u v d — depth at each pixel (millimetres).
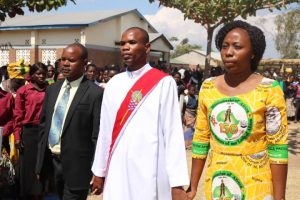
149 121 2881
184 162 2904
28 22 20500
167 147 2918
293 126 14461
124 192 2889
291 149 9562
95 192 3152
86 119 3908
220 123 2492
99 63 20047
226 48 2506
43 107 4148
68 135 3893
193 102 9000
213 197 2535
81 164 3904
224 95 2508
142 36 2986
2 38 20641
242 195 2441
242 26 2504
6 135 4965
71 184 3883
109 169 2949
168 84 2943
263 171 2445
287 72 24406
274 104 2398
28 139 4945
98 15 20531
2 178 4988
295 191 6020
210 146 2621
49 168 4090
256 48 2477
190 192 2732
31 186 5027
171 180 2867
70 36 19344
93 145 3928
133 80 2982
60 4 5383
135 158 2859
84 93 3928
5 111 4980
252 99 2418
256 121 2410
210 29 8641
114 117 2977
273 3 7754
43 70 4957
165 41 24094
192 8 7992
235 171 2455
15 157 5086
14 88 5738
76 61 3975
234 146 2459
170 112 2922
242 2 7582
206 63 9016
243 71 2475
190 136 8828
